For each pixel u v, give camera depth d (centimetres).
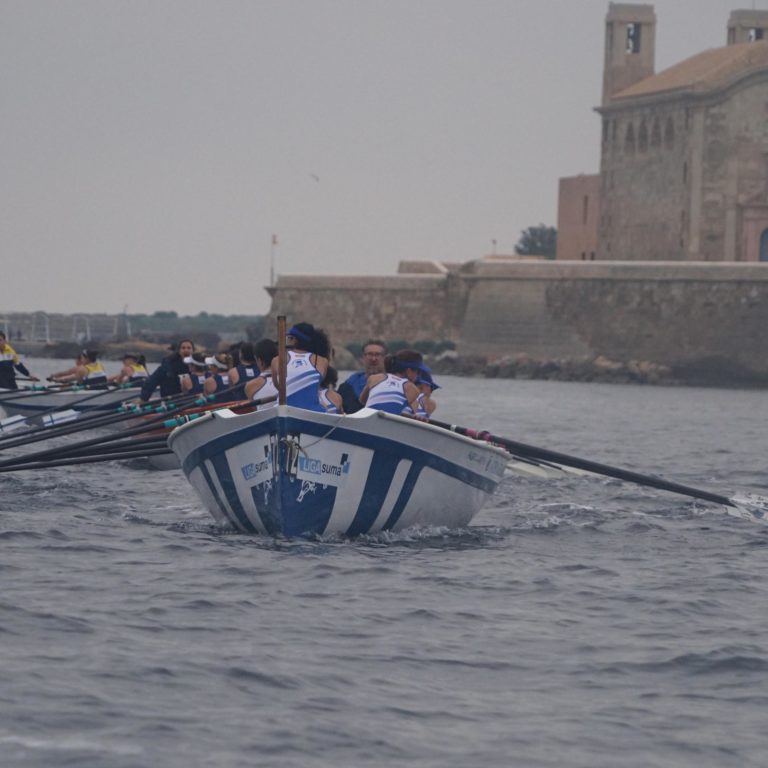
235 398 7762
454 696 3656
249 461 5700
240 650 4006
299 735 3294
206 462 5909
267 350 6462
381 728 3366
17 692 3509
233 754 3155
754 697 3709
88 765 3055
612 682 3825
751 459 11862
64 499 7050
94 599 4588
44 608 4412
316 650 4047
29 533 5825
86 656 3881
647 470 10500
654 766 3166
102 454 6750
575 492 7900
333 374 6072
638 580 5241
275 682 3697
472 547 5888
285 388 5628
